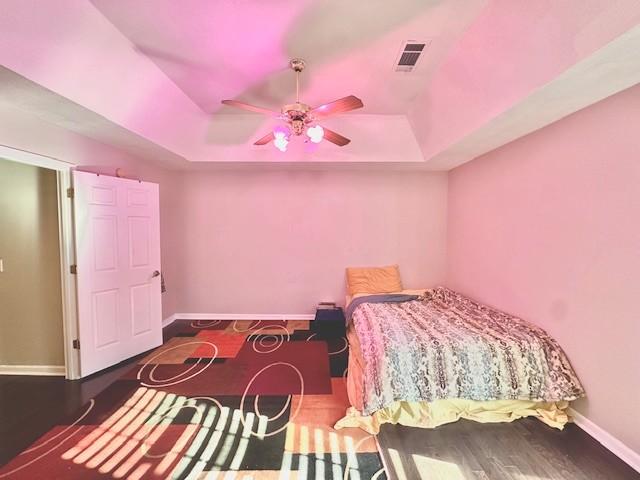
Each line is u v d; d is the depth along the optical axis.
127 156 3.37
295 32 2.00
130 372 2.94
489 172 3.30
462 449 1.96
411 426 2.19
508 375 2.22
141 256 3.35
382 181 4.41
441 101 2.70
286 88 2.78
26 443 1.99
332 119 3.38
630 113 1.80
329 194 4.43
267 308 4.51
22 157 2.22
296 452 1.93
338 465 1.83
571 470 1.79
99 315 2.94
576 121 2.17
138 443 2.00
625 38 1.29
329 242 4.46
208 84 2.70
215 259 4.48
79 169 2.76
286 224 4.45
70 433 2.09
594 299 2.04
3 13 1.41
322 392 2.60
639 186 1.75
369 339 2.47
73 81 1.93
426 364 2.24
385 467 1.82
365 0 1.72
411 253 4.46
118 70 2.15
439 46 2.13
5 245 2.82
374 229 4.45
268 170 4.38
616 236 1.88
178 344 3.60
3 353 2.88
